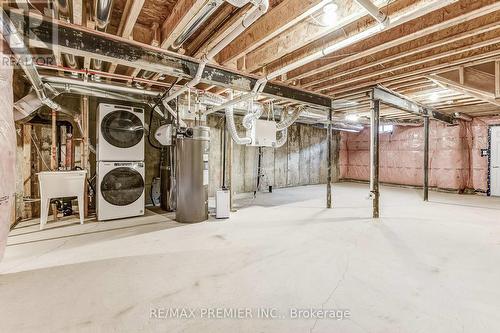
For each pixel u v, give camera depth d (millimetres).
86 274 2205
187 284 2045
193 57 2881
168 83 3977
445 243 2998
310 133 9281
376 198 4211
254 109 5215
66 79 3539
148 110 5258
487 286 2023
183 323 1577
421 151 8016
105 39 2367
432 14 2283
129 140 4152
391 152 8812
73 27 2197
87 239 3109
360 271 2279
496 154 6613
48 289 1956
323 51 2543
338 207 5145
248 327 1545
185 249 2797
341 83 3918
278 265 2402
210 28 2484
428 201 5832
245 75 3420
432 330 1516
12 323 1560
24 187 3975
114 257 2570
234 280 2113
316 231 3480
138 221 3977
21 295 1869
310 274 2223
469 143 7082
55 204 3992
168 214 4465
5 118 1849
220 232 3422
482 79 3779
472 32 2375
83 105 4250
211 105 4832
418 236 3264
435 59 3090
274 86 3900
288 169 8586
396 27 2551
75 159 4469
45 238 3139
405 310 1711
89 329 1516
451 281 2102
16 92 3570
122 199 4117
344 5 2154
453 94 4707
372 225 3779
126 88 4012
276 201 5855
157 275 2193
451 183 7188
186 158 3895
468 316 1645
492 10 1991
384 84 4129
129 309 1713
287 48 2703
